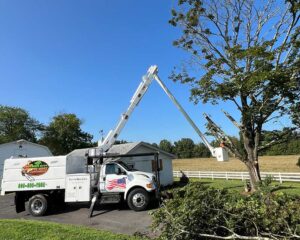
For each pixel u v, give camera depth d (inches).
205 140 773.9
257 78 587.5
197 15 752.3
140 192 567.5
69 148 2741.1
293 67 623.2
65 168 585.0
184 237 217.6
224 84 673.6
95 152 604.7
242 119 724.7
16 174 594.2
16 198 593.0
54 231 370.0
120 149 1058.7
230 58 666.8
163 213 229.5
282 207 198.7
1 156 1162.6
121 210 581.0
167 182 1157.7
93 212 576.1
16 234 363.6
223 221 217.3
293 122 722.8
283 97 669.9
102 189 581.9
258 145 743.7
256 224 203.5
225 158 751.7
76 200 571.2
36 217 554.3
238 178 1258.0
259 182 240.7
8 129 2699.3
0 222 437.1
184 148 3909.9
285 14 688.4
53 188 581.0
